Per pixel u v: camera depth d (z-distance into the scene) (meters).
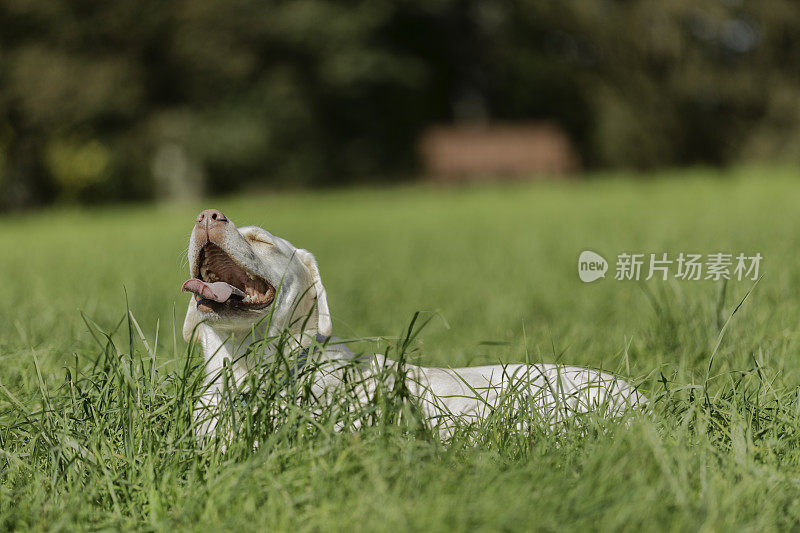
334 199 36.78
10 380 4.96
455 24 52.53
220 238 4.15
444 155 43.84
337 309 8.41
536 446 3.74
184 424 3.83
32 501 3.50
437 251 15.12
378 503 3.07
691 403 4.12
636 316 6.95
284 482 3.30
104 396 4.02
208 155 43.69
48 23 33.88
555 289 9.14
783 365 4.93
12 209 37.97
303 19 42.59
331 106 50.50
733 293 6.79
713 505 3.07
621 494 3.13
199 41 35.81
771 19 43.31
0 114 34.25
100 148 39.69
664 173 43.19
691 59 45.03
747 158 46.03
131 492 3.53
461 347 6.41
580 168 50.97
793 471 3.55
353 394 4.13
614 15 45.12
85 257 14.34
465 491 3.20
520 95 54.78
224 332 4.38
